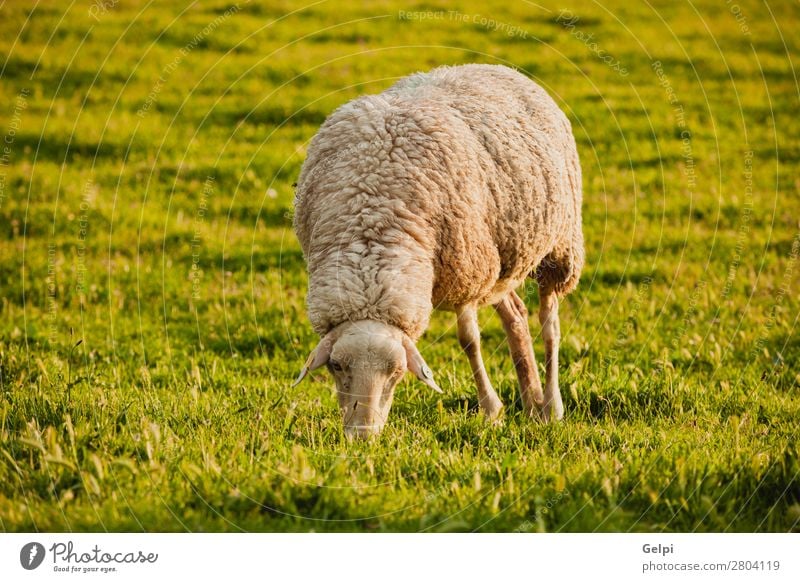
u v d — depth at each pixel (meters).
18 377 21.06
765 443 17.83
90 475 15.16
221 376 22.62
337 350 16.25
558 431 18.84
